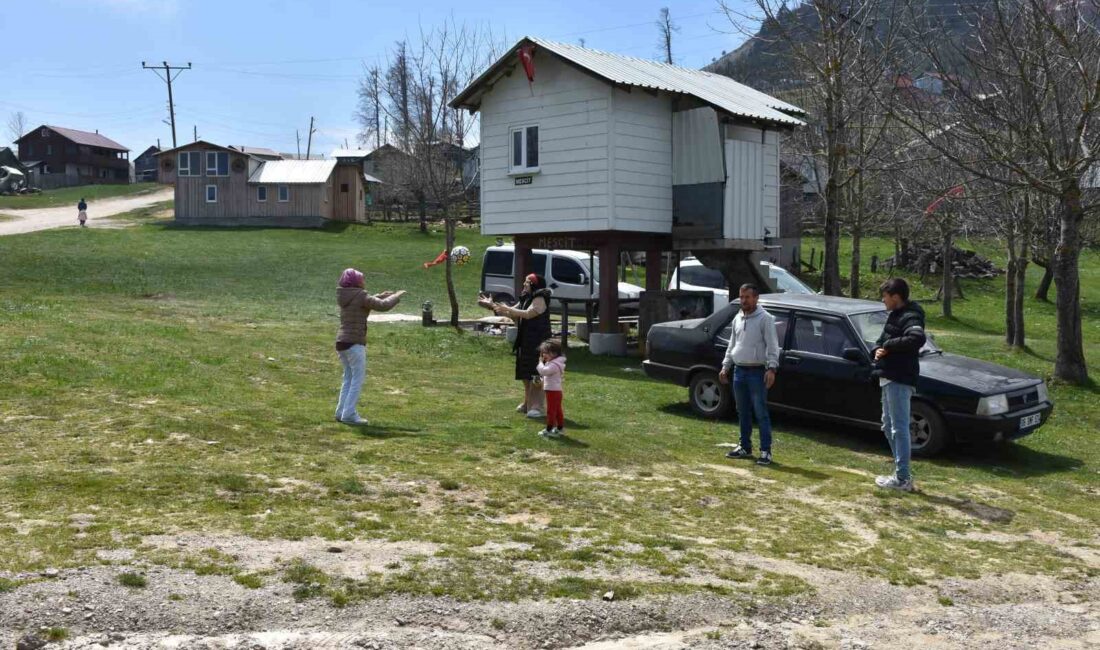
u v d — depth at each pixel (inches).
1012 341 861.8
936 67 542.6
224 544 210.7
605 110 691.4
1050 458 421.1
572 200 714.8
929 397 405.7
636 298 919.0
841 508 305.7
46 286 1067.3
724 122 703.1
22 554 192.4
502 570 207.9
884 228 856.9
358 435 359.3
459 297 1285.7
